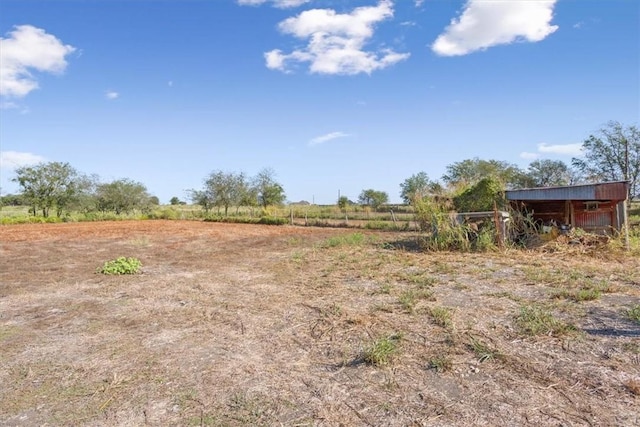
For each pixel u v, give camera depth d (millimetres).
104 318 4941
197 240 15039
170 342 4023
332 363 3389
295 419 2529
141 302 5688
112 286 6836
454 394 2773
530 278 6273
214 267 8773
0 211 32312
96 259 10383
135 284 6980
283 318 4723
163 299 5840
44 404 2828
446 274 6945
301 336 4078
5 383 3176
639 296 5055
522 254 8742
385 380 3023
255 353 3674
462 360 3324
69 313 5203
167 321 4738
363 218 23125
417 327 4172
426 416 2506
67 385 3111
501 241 9523
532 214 10633
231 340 4031
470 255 8953
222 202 30109
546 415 2471
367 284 6371
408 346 3670
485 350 3467
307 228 20391
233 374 3229
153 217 32156
